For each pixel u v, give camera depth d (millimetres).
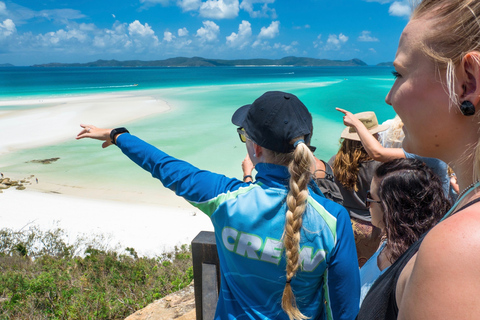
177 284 5113
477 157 619
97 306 4617
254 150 1379
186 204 17344
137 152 1581
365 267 1817
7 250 9602
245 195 1297
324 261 1262
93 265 6707
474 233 522
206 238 2133
